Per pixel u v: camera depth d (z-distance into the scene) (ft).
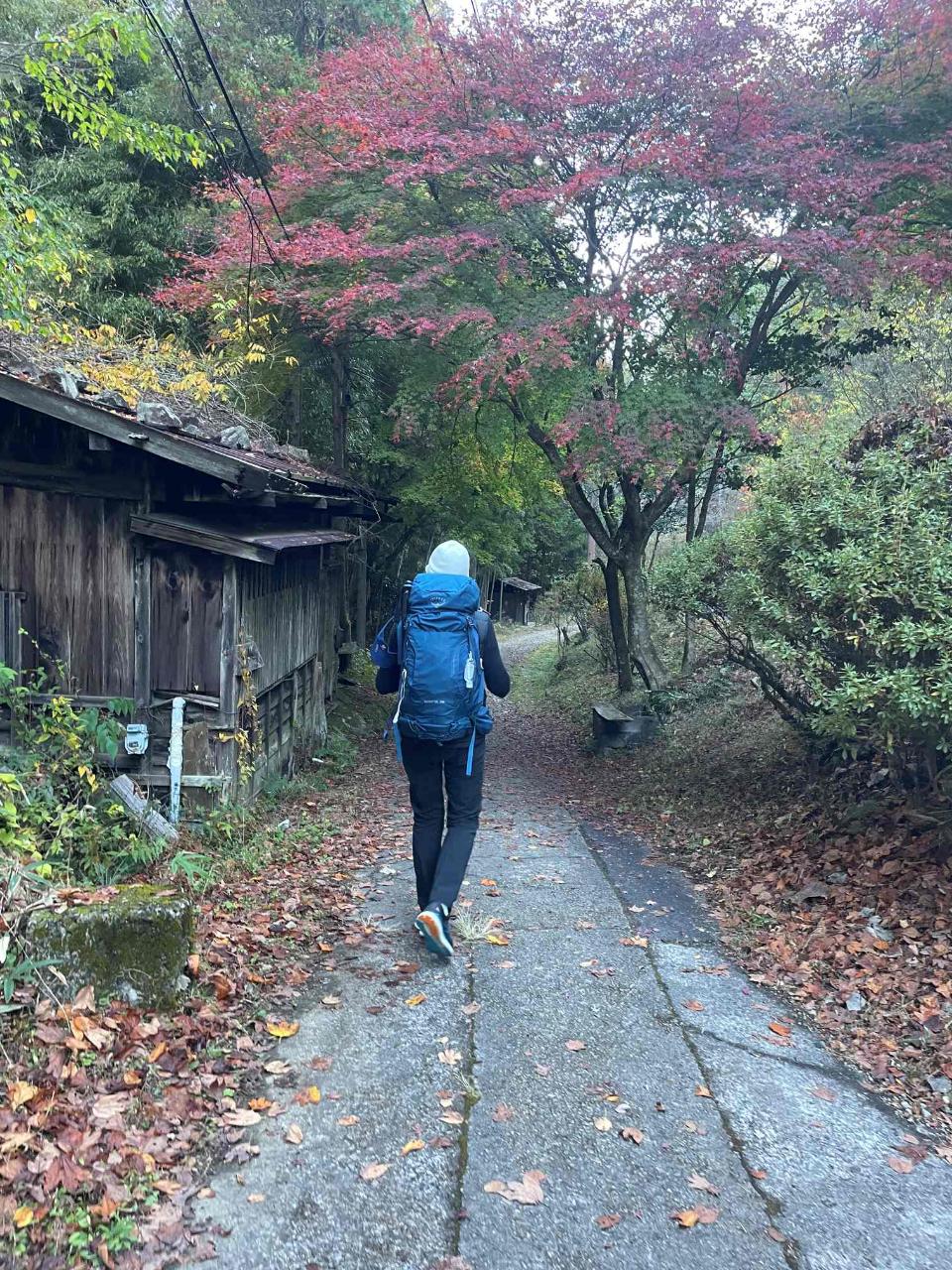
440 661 12.82
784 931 14.82
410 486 50.31
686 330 31.68
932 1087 10.23
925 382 42.39
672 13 29.09
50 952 10.37
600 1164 8.80
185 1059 10.04
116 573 20.45
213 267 36.14
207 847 18.74
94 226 44.01
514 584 134.51
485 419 43.21
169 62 46.24
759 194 28.37
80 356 26.71
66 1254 7.21
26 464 20.18
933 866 14.82
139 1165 8.29
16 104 27.09
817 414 55.31
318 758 33.14
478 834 22.17
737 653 21.47
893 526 14.66
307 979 12.64
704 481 45.68
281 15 57.00
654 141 28.19
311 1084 10.02
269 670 25.43
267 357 39.32
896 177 28.99
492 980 12.86
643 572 39.78
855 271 27.09
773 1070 10.67
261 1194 8.19
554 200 29.01
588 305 28.43
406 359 40.50
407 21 57.57
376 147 30.76
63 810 16.26
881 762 18.51
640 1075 10.45
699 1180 8.60
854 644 14.92
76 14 39.24
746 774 25.25
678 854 20.54
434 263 31.71
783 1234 7.93
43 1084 9.02
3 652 20.24
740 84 29.76
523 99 29.50
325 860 19.15
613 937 14.78
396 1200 8.20
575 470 32.24
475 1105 9.73
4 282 18.81
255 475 18.72
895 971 12.63
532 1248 7.68
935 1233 8.00
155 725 20.71
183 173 48.26
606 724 36.58
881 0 28.78
